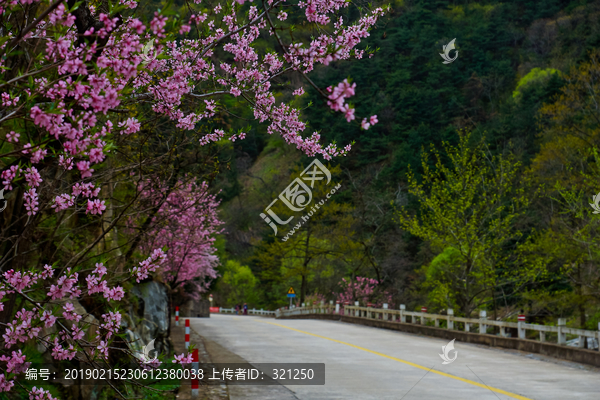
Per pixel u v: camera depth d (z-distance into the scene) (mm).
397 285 41562
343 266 44719
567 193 21453
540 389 10625
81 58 3771
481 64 78500
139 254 11711
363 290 39438
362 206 40812
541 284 27156
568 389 10641
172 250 16938
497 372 12891
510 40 86625
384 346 18328
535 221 28969
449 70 74312
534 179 27000
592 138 26453
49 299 4785
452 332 21547
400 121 65312
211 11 6375
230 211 74125
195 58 5832
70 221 8523
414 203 50344
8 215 5793
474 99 74125
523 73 77438
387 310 27781
